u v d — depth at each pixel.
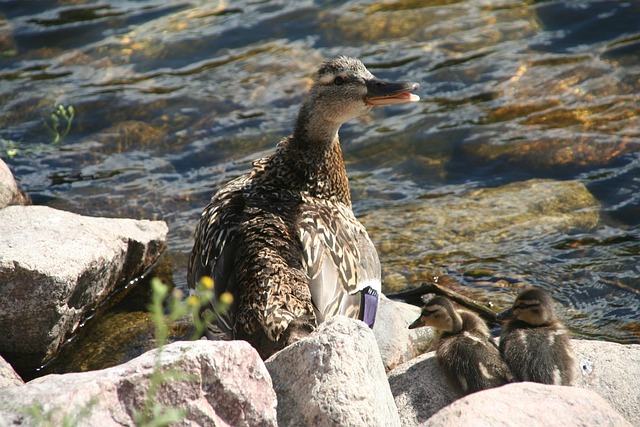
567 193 13.68
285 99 16.77
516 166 14.59
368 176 14.70
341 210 10.27
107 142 15.74
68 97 16.89
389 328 10.10
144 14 19.58
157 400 6.43
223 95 16.92
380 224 13.25
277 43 18.42
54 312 9.88
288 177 10.50
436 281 11.73
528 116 15.82
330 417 6.75
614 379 8.60
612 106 15.87
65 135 15.91
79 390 6.15
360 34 18.55
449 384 8.83
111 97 16.91
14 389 6.36
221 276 8.62
